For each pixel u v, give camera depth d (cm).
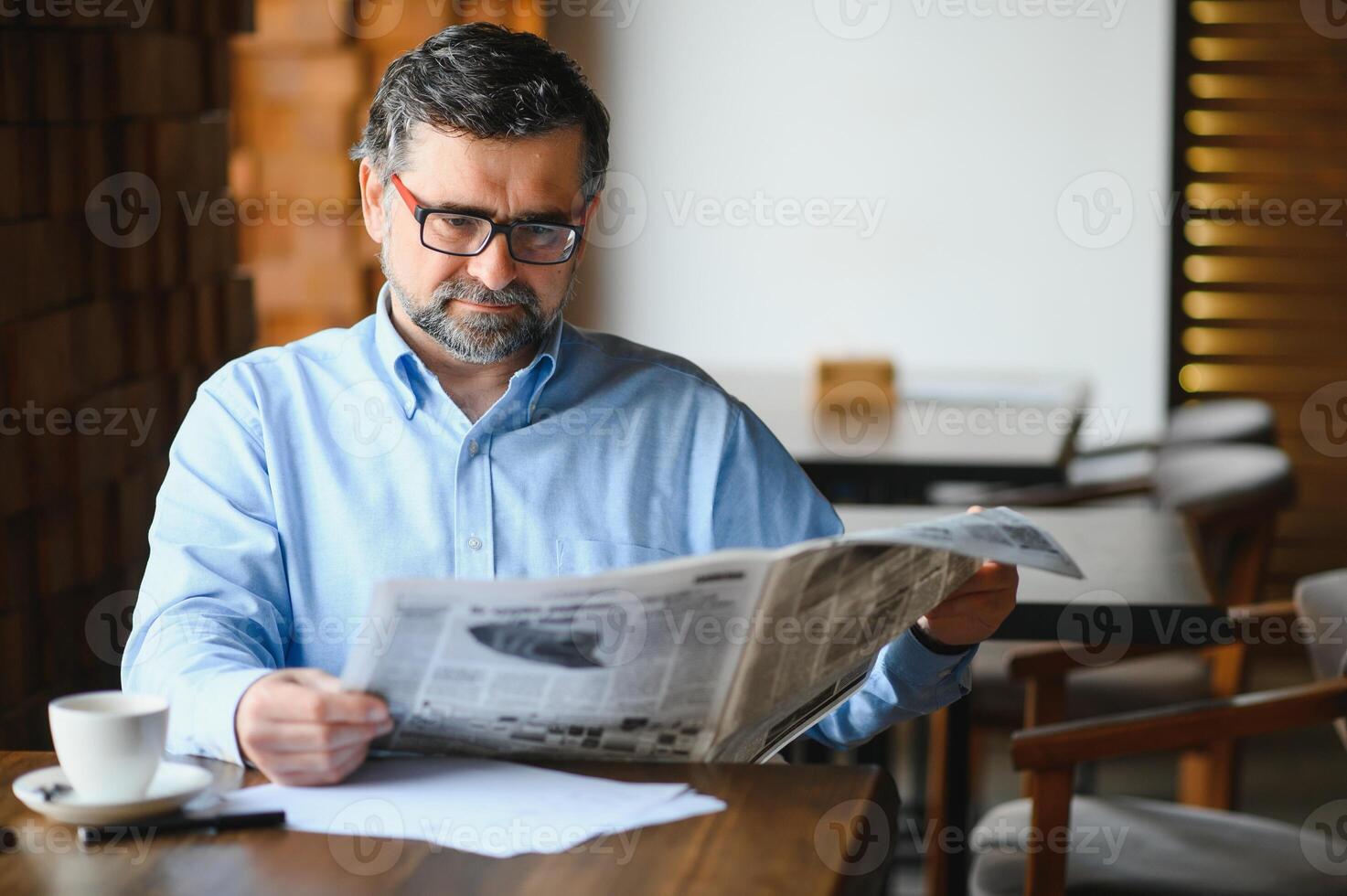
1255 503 250
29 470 158
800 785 97
